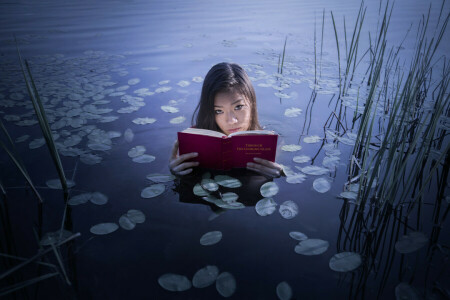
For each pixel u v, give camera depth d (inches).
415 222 58.0
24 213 62.1
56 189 68.6
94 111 101.4
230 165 71.6
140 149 82.3
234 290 45.3
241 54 154.9
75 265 50.5
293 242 53.8
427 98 103.0
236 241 54.2
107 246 53.9
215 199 63.8
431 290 44.8
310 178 70.6
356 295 44.3
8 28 201.8
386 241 53.8
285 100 110.3
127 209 62.4
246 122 73.6
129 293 45.4
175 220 59.2
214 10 260.7
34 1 304.2
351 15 220.7
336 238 54.6
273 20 221.1
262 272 48.3
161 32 194.7
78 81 124.6
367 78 124.5
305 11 244.4
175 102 108.7
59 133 89.6
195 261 50.6
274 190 66.0
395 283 46.1
